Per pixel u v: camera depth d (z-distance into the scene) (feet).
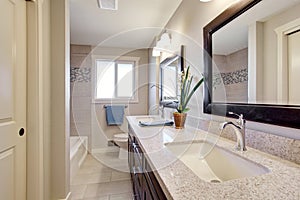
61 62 5.94
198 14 5.87
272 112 3.11
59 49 5.92
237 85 4.06
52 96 5.90
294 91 2.79
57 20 5.90
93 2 7.38
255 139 3.43
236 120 3.97
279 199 1.74
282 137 2.93
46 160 5.53
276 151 3.01
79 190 7.22
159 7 7.72
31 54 4.81
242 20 3.87
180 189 1.96
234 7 4.07
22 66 4.62
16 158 4.44
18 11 4.43
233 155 3.31
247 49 3.75
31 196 4.83
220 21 4.59
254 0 3.53
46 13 5.52
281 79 3.01
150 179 2.96
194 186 2.02
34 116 4.85
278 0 3.08
